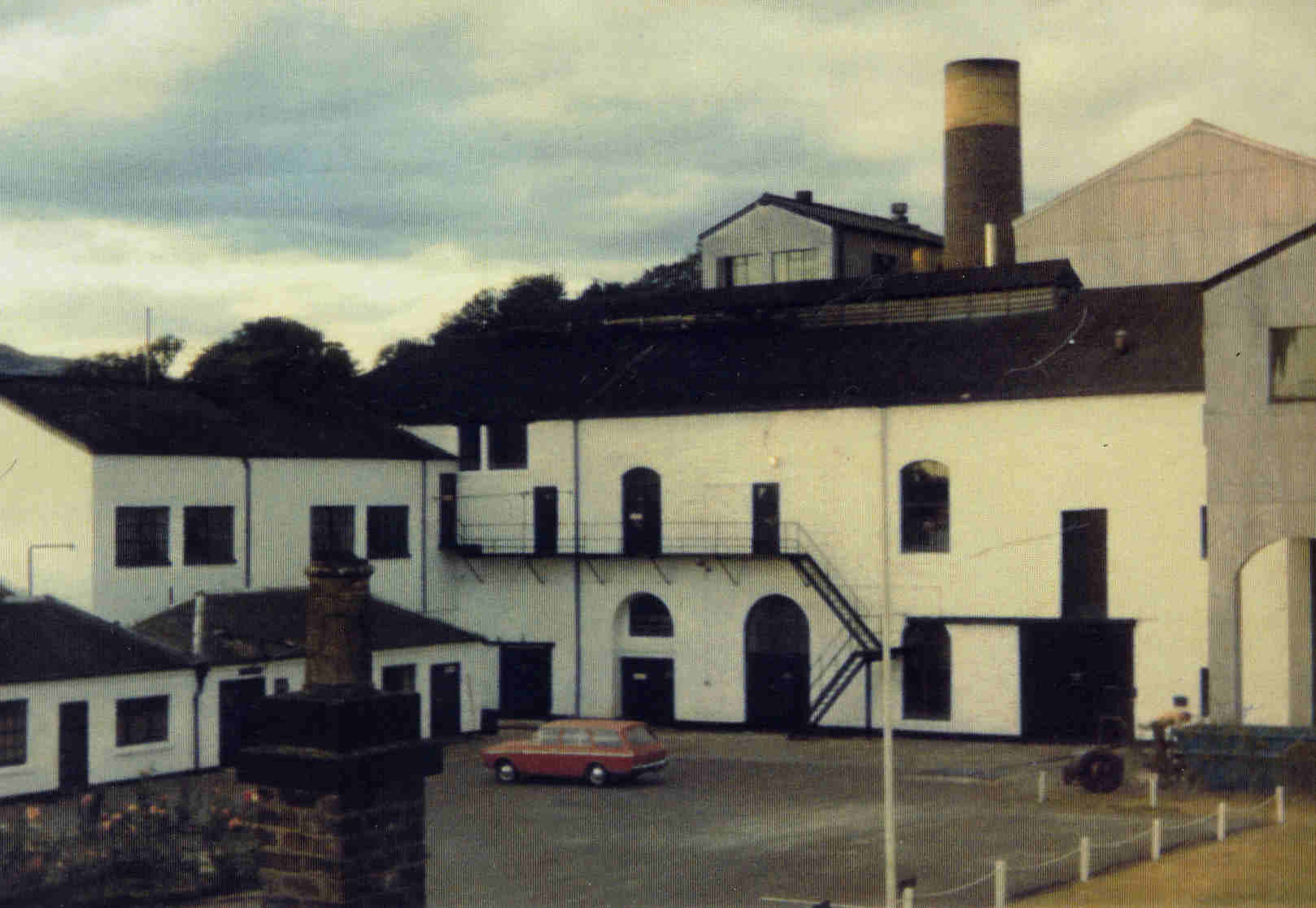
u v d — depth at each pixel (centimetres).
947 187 6650
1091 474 4409
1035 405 4488
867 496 4738
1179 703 3834
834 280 5609
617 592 5156
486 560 5353
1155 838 2747
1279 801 3172
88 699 3662
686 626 5053
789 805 3494
